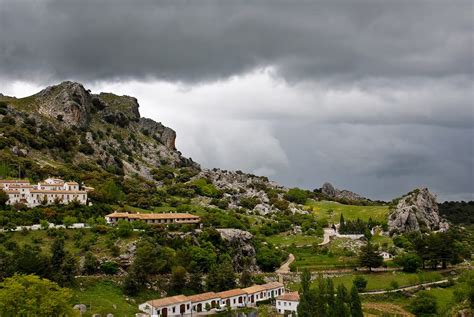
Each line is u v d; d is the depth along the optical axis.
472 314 149.38
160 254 194.00
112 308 155.88
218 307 182.62
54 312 124.12
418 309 187.50
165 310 166.00
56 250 168.50
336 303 151.62
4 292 119.88
